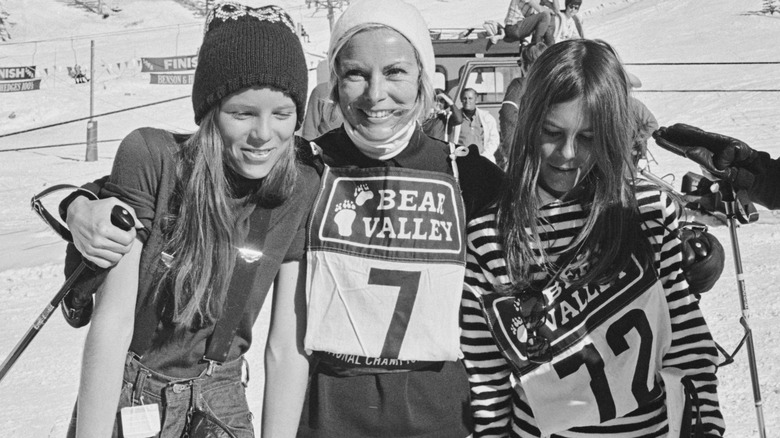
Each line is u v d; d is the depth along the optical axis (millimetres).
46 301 6848
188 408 2217
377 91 2322
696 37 26266
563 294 2291
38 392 4840
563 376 2291
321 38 38938
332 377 2406
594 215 2223
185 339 2211
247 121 2150
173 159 2174
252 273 2240
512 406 2449
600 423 2293
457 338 2365
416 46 2348
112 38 49094
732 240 2668
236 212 2242
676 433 2225
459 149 2514
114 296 2127
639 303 2256
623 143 2197
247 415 2330
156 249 2162
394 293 2359
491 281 2355
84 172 15469
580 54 2188
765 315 5355
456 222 2402
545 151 2229
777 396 4168
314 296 2385
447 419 2396
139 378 2189
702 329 2277
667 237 2279
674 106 16656
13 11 59250
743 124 14469
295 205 2338
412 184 2404
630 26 30000
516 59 9383
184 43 44688
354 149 2457
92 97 17359
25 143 20203
